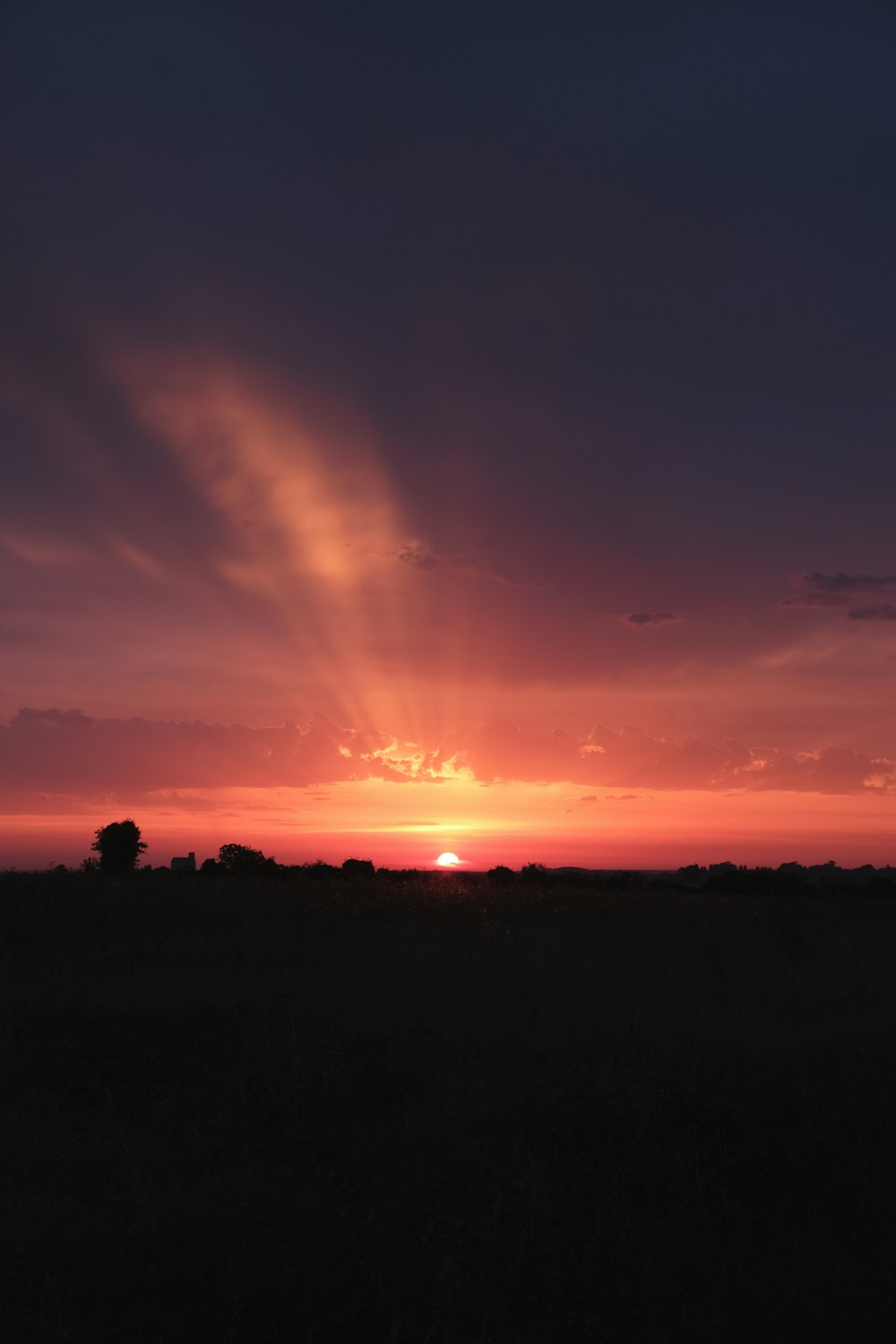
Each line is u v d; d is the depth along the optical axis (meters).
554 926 18.88
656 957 14.35
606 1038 8.77
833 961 14.24
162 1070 7.93
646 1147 5.83
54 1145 5.79
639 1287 4.41
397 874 41.22
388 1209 4.93
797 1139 5.90
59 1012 10.34
